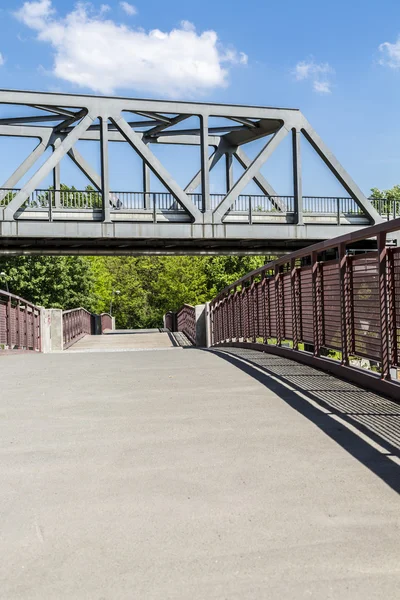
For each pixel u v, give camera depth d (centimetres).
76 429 603
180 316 4356
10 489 432
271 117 3672
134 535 347
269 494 405
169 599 276
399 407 646
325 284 957
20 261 6444
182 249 3878
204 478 442
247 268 7812
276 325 1278
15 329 1895
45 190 3269
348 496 397
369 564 302
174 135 4316
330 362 908
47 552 329
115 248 3753
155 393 788
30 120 3694
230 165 4591
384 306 712
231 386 821
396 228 654
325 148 3738
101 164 3369
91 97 3347
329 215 3822
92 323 4622
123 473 460
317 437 539
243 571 299
